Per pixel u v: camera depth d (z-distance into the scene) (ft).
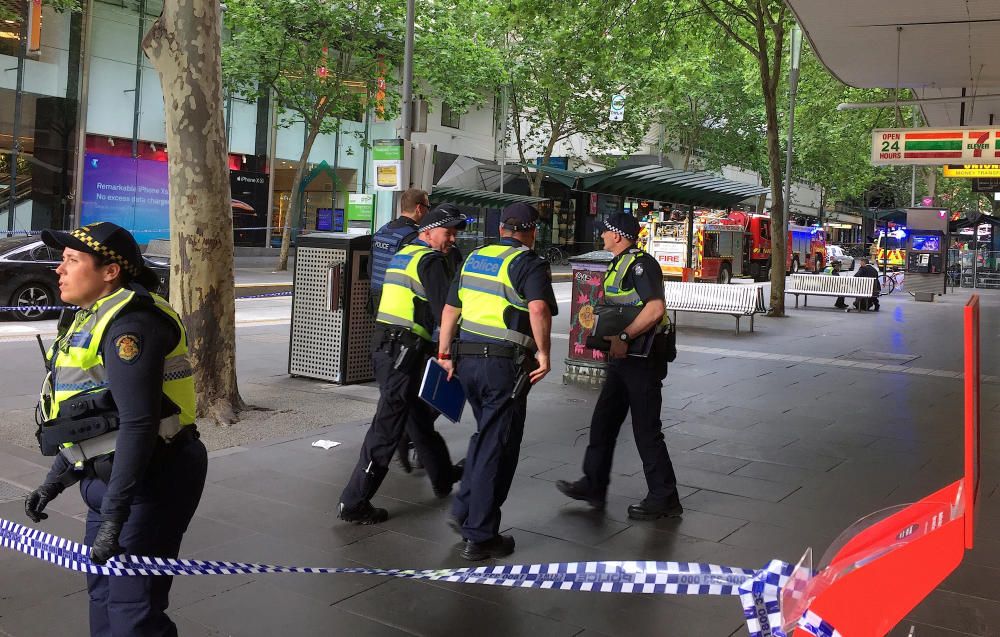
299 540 14.75
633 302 16.14
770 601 6.96
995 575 13.66
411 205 19.58
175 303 23.21
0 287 43.88
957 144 45.44
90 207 82.74
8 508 15.61
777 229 61.36
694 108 129.90
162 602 8.77
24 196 77.97
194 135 22.53
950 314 67.46
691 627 11.66
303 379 29.73
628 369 16.20
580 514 16.63
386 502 17.02
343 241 28.58
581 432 23.54
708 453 21.80
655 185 55.26
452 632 11.41
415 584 12.94
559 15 54.49
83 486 8.54
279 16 76.43
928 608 12.41
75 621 11.41
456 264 18.33
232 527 15.28
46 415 8.55
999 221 105.40
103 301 8.21
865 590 6.12
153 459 8.53
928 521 6.04
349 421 23.79
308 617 11.76
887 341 48.16
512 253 14.35
